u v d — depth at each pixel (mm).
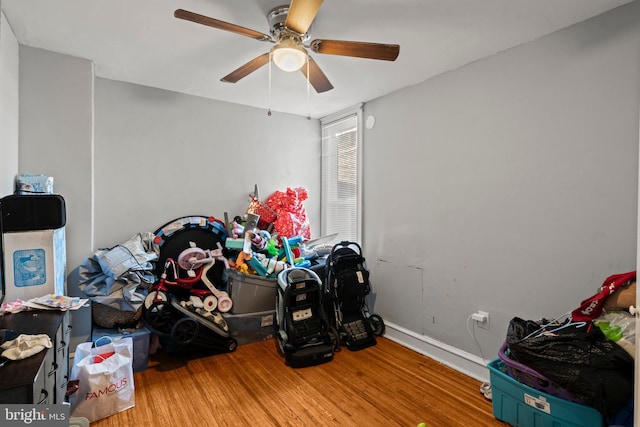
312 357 2570
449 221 2641
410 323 2969
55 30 2082
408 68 2600
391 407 2049
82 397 1867
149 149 3070
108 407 1929
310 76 2150
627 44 1745
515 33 2057
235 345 2865
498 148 2312
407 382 2348
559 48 2008
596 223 1857
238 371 2492
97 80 2824
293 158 3943
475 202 2455
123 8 1847
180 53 2395
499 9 1812
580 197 1919
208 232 3270
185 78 2861
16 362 1162
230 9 1849
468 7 1800
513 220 2229
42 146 2334
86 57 2455
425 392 2219
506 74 2270
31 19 1956
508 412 1864
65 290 2363
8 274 1788
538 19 1901
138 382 2326
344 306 3064
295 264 3291
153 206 3102
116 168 2922
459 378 2410
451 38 2129
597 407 1498
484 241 2400
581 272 1916
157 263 3008
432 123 2771
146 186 3064
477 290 2445
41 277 1864
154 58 2475
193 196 3305
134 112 2988
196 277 2863
